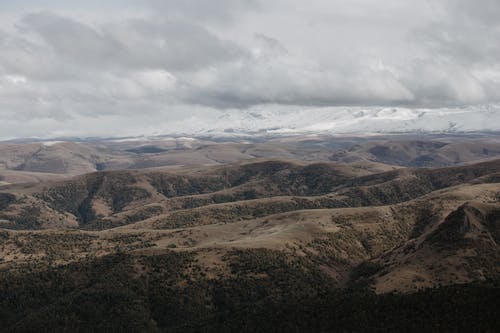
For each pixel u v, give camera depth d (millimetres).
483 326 196250
